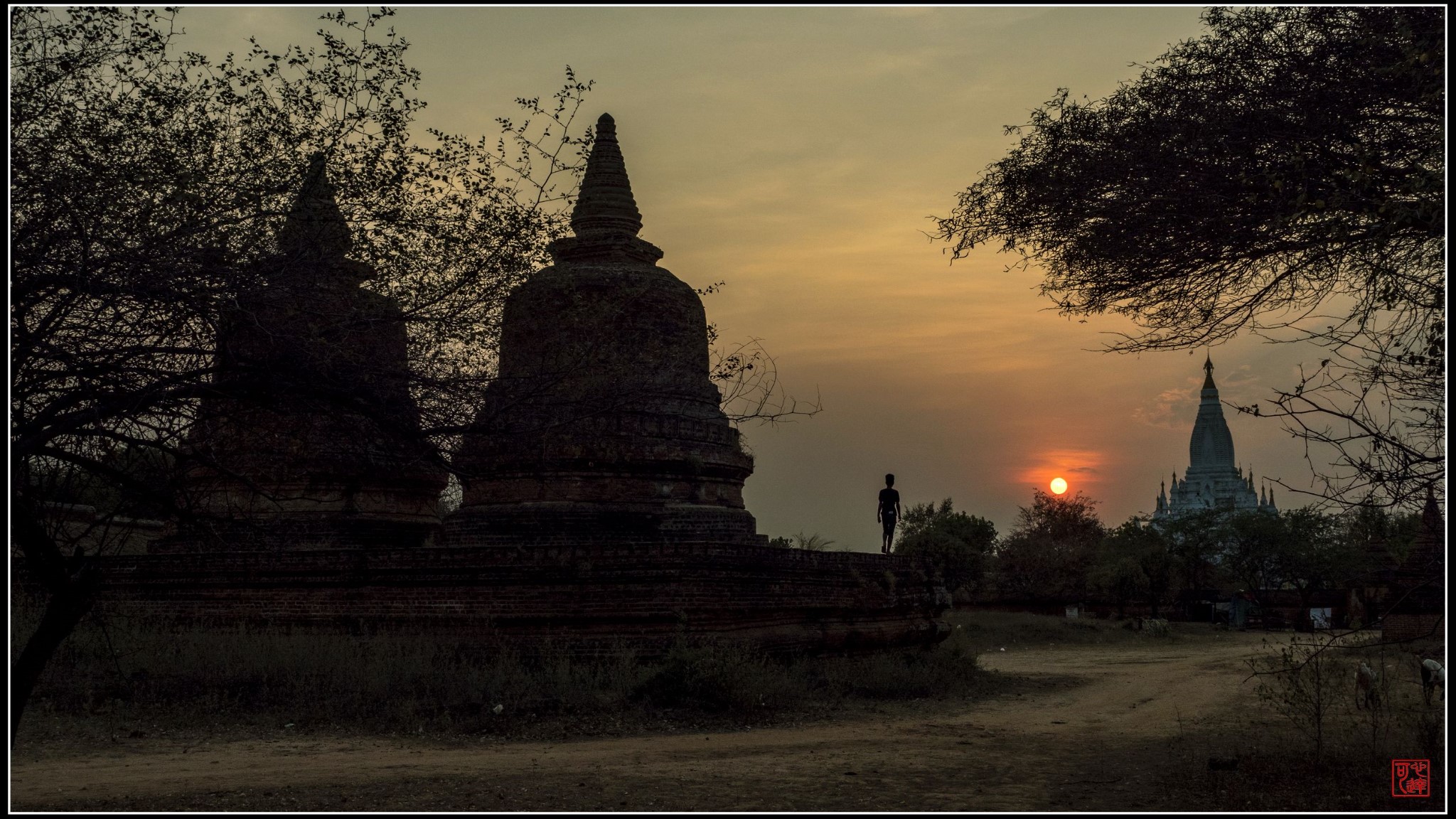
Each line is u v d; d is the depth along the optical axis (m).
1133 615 67.31
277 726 16.86
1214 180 11.97
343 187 9.97
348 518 24.84
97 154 9.33
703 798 11.73
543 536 23.70
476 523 24.30
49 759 14.35
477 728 16.88
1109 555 69.94
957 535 73.88
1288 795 11.35
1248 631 64.81
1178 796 11.58
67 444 10.16
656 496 24.55
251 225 9.62
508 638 20.88
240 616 23.33
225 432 10.95
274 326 9.48
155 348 9.45
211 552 23.95
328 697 18.17
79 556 10.80
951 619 53.66
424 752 15.11
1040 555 70.62
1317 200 10.60
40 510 10.52
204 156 9.66
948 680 25.05
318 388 9.77
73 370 9.29
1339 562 67.00
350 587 22.53
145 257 8.98
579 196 26.75
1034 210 13.12
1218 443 173.00
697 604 20.72
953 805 11.30
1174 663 37.12
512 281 10.59
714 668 18.98
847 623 24.88
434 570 21.75
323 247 9.72
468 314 10.41
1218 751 14.45
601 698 18.47
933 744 16.19
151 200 9.34
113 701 17.92
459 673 19.20
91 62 9.38
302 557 22.97
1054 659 39.66
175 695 18.38
